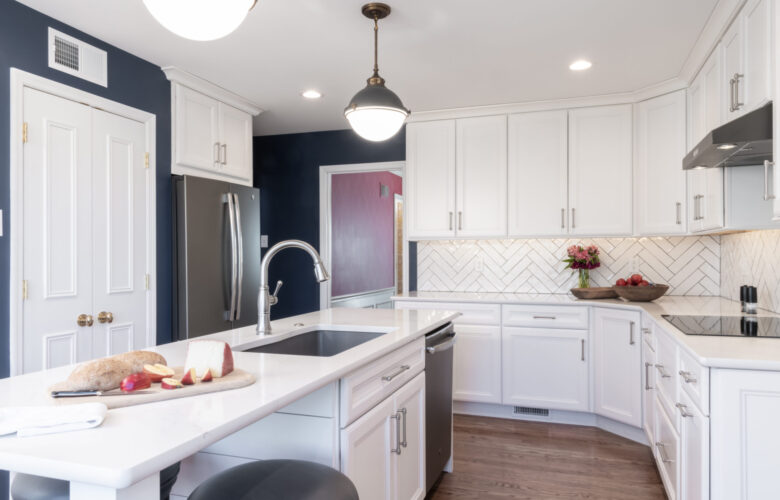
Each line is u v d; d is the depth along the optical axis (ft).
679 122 11.43
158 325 10.63
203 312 11.08
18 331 7.99
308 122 15.17
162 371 4.30
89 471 2.68
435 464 8.39
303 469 4.26
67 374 4.69
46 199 8.46
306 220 16.39
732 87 7.83
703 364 5.60
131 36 9.36
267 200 16.78
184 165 11.29
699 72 10.28
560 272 14.06
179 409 3.65
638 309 10.71
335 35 9.31
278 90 12.29
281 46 9.77
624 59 10.42
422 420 7.63
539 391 12.41
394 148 15.49
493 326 12.74
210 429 3.24
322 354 8.04
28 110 8.21
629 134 12.50
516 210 13.37
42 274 8.39
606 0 8.11
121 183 9.86
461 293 14.37
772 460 5.50
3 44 7.94
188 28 4.39
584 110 12.87
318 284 16.25
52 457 2.80
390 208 24.89
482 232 13.65
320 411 5.10
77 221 9.00
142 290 10.27
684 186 11.34
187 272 10.75
